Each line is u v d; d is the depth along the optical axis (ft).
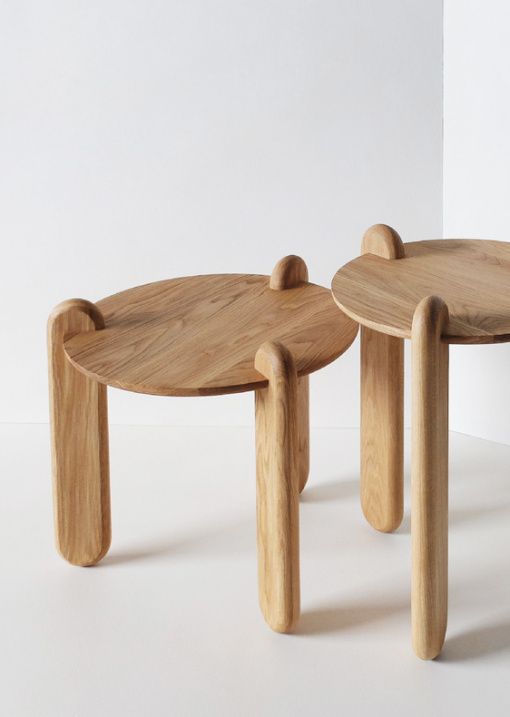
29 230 6.54
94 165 6.40
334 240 6.47
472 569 5.32
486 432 6.63
